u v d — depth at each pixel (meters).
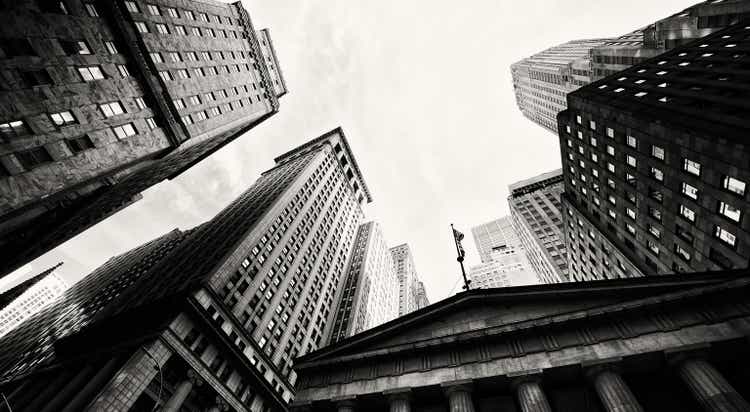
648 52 61.06
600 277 54.78
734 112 29.16
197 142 49.72
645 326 19.56
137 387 34.19
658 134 34.91
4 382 56.66
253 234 60.12
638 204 40.94
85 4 36.56
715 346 17.66
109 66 37.50
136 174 45.91
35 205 29.38
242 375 45.50
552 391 19.77
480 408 20.27
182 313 42.16
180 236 114.62
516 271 126.75
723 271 19.06
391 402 21.41
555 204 97.19
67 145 31.44
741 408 14.95
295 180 84.62
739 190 28.02
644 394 18.55
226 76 59.31
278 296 60.38
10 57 29.16
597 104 44.00
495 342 21.97
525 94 140.38
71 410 32.06
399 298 153.62
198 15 56.72
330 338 76.81
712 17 47.81
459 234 27.55
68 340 49.47
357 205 134.12
